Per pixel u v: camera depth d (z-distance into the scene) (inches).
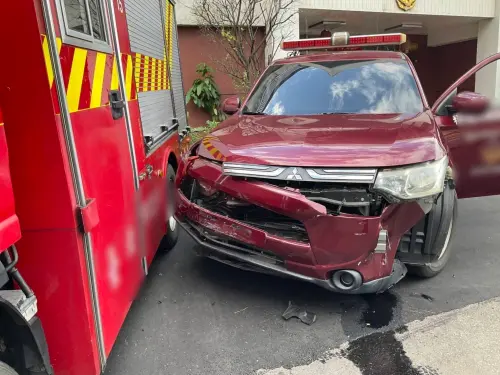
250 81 391.9
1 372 66.6
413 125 135.5
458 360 110.9
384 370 108.5
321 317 132.3
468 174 173.8
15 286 76.6
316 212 113.2
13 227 66.3
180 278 158.9
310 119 152.6
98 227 90.5
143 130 137.6
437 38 577.3
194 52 411.5
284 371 109.5
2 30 71.7
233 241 131.2
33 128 75.3
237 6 378.6
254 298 144.1
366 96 166.7
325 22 486.6
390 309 134.9
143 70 146.8
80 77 86.8
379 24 518.3
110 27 109.0
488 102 162.9
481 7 472.1
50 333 84.1
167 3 206.7
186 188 148.5
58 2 79.2
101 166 94.7
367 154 115.6
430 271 149.4
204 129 383.2
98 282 89.0
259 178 120.6
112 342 97.0
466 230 195.3
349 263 115.3
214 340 122.7
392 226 116.0
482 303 136.1
